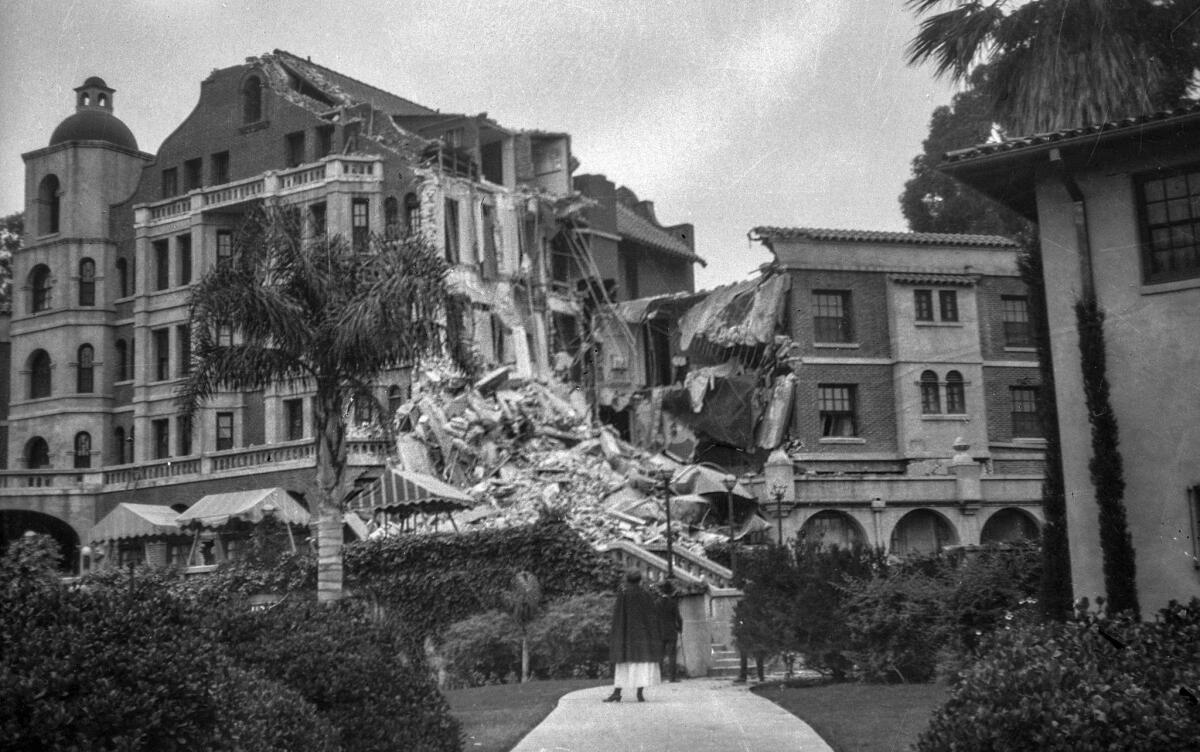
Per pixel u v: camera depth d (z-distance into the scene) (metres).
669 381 53.41
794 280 45.31
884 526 41.22
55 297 56.59
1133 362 18.56
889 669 19.61
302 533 41.78
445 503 33.81
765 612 20.94
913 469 44.25
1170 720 8.28
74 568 51.00
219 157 55.62
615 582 29.33
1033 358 46.00
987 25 22.09
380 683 12.02
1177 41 20.89
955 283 45.88
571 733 14.65
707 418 47.62
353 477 43.72
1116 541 17.88
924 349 45.38
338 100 53.97
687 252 63.16
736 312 47.72
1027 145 19.28
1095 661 9.30
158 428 54.16
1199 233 18.56
